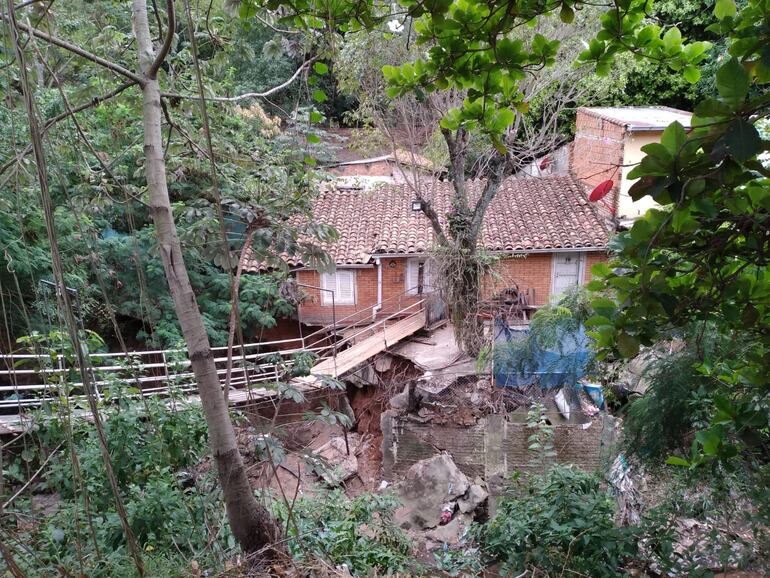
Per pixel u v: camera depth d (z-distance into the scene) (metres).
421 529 7.04
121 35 3.87
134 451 3.71
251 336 10.59
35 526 2.80
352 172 14.09
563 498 3.82
